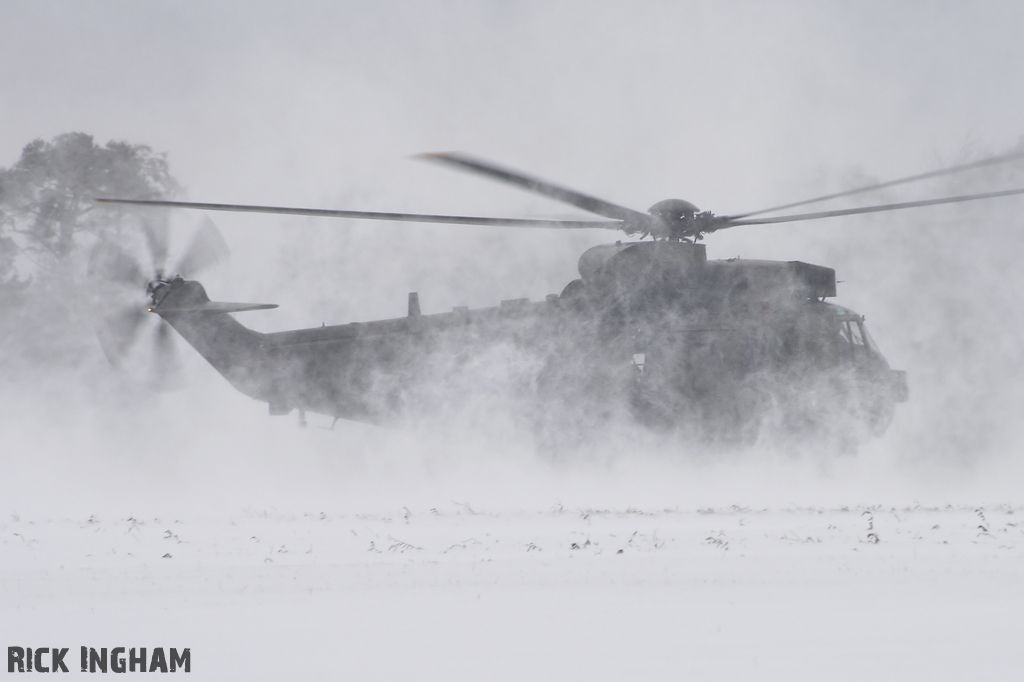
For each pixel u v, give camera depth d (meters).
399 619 29.73
